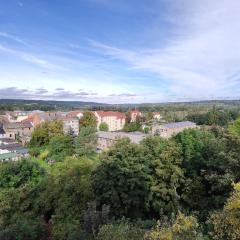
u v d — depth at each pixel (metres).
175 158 23.58
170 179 22.45
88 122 101.50
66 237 17.38
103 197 21.48
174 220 13.34
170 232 10.97
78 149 60.03
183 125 106.25
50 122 77.31
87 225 15.45
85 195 21.03
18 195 23.19
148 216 22.66
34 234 17.48
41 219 19.94
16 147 67.06
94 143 65.00
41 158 57.47
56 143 59.16
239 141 19.05
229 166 18.77
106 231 12.55
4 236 16.56
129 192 22.03
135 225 14.99
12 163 31.47
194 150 23.88
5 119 130.38
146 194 22.38
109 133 80.19
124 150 23.34
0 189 28.06
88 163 25.09
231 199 12.38
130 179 21.73
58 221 19.33
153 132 92.19
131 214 22.14
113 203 21.27
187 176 23.59
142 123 121.75
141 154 23.67
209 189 21.75
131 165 22.72
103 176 22.08
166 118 147.25
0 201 23.39
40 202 21.98
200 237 11.81
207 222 13.06
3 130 98.19
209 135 28.14
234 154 18.53
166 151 23.61
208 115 118.12
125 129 106.00
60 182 22.73
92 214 15.70
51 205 21.88
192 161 23.61
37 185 24.58
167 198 22.00
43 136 71.75
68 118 119.56
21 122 109.12
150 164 23.75
